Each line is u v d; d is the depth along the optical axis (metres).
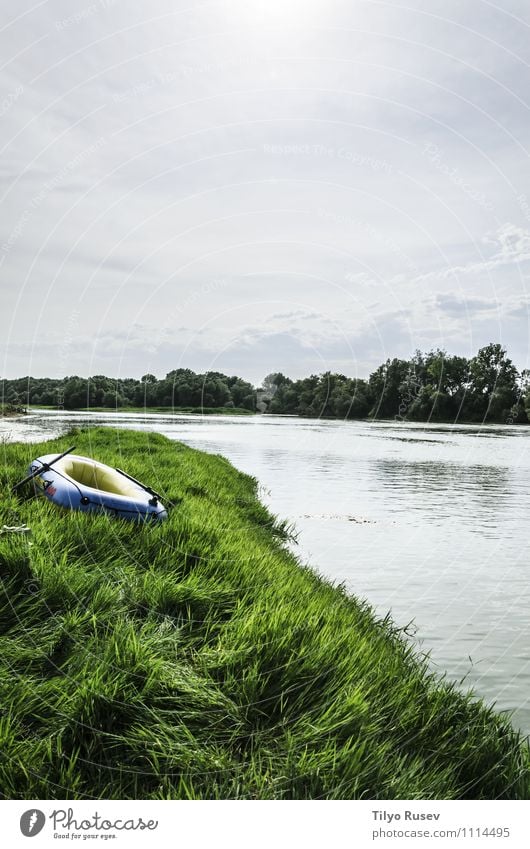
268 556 7.53
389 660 5.07
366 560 9.48
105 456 14.81
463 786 3.75
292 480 18.92
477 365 69.62
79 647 4.29
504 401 67.94
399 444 34.94
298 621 5.00
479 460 26.69
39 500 7.37
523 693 5.24
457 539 11.05
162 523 7.20
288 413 77.31
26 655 4.15
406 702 4.34
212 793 3.38
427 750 3.97
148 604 5.12
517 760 3.95
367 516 13.19
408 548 10.31
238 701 4.02
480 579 8.54
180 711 3.87
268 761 3.60
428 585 8.25
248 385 77.88
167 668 4.15
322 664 4.45
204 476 14.03
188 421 56.97
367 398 72.69
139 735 3.62
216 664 4.36
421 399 70.12
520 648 6.19
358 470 22.06
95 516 6.88
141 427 41.91
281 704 4.00
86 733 3.61
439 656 5.97
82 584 5.02
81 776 3.43
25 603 4.65
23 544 5.30
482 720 4.37
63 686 3.88
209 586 5.61
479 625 6.80
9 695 3.74
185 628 4.90
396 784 3.49
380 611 7.16
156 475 12.23
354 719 3.90
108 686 3.83
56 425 37.25
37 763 3.41
